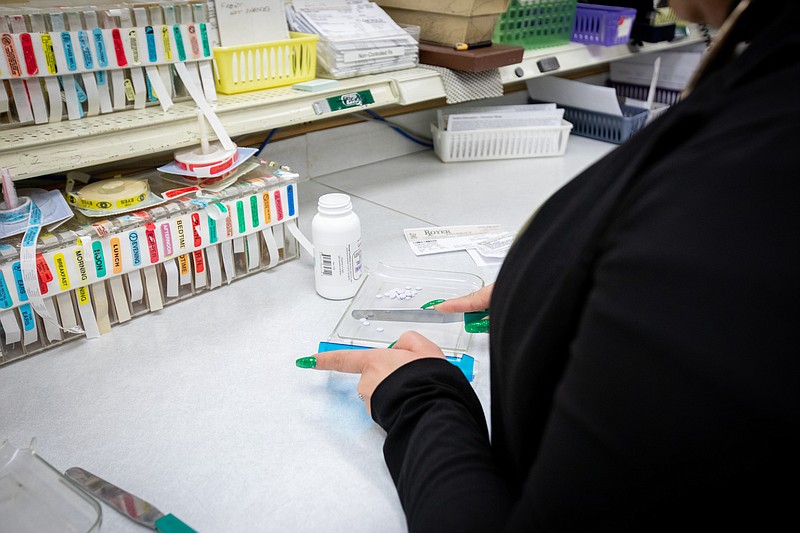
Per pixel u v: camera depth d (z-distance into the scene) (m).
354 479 0.69
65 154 0.96
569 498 0.34
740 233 0.28
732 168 0.29
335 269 1.05
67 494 0.65
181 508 0.65
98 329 0.96
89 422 0.77
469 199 1.53
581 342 0.33
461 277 1.13
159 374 0.87
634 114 2.02
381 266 1.17
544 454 0.36
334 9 1.46
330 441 0.75
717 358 0.28
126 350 0.92
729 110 0.32
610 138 1.99
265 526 0.63
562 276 0.37
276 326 0.99
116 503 0.64
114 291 0.97
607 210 0.35
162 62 1.09
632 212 0.32
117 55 1.04
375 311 1.00
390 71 1.47
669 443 0.30
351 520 0.64
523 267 0.44
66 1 1.03
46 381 0.85
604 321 0.32
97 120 1.04
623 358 0.31
